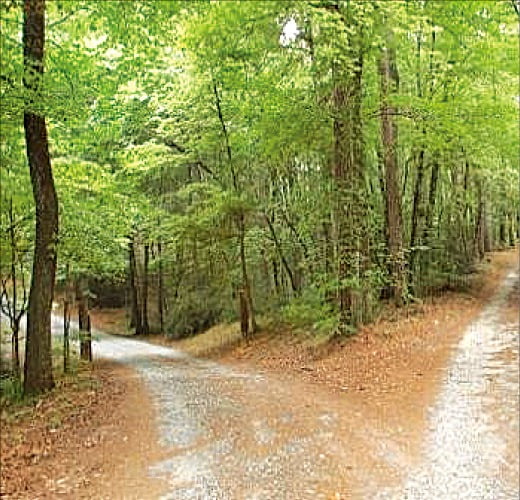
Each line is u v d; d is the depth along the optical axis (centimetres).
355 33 1256
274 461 774
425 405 1016
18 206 1636
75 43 1333
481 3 1410
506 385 1087
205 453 834
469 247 3331
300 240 2352
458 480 682
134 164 2075
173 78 1998
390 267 2180
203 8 1218
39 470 857
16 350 1912
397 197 2070
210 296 3316
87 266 2041
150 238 2458
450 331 1705
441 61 1828
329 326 1711
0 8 1178
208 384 1465
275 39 1446
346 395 1175
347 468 733
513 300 2286
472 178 3259
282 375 1541
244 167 2386
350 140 1562
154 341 3534
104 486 741
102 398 1373
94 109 1484
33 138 1345
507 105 1852
